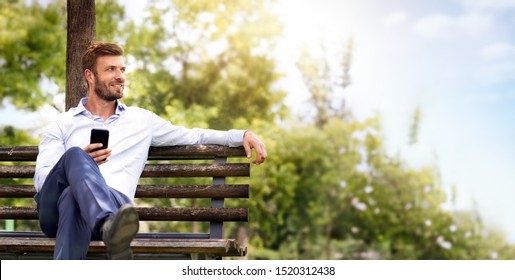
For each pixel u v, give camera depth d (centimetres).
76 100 627
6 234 532
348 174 1238
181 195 551
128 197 499
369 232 1216
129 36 1190
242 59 1260
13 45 1184
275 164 1204
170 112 1123
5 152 580
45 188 462
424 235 1194
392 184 1223
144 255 507
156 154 561
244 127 1223
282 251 1205
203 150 560
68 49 635
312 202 1227
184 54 1231
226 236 1196
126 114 539
